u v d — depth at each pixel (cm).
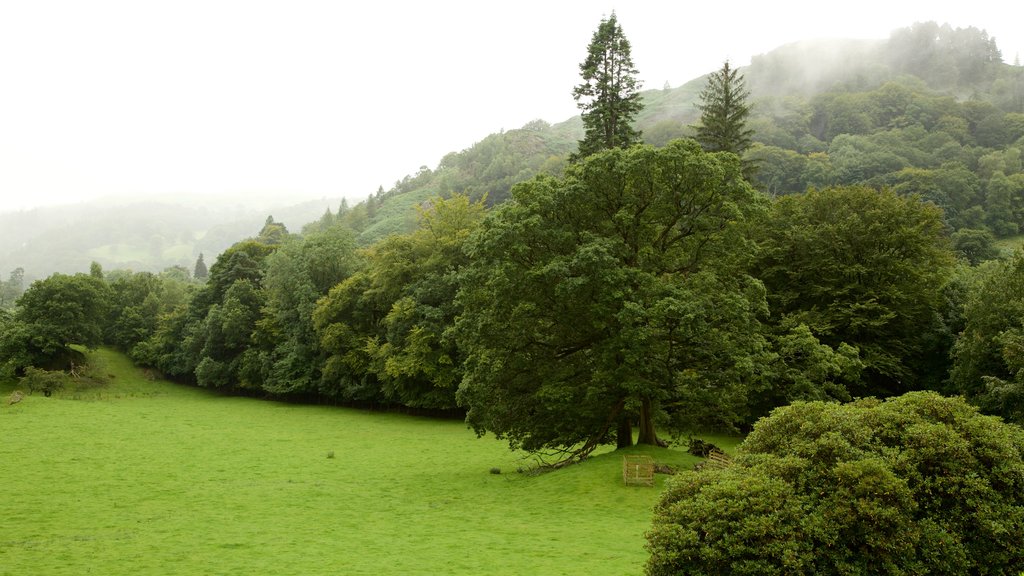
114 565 1611
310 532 1962
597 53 4681
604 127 4712
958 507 992
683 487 1141
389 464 3388
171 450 3769
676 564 1007
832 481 1047
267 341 7031
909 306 3850
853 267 3775
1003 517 967
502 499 2411
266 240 14712
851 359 3027
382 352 5403
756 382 3012
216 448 3894
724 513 1006
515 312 2775
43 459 3347
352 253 7038
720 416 2942
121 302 8869
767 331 3547
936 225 4003
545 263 2773
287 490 2684
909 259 3912
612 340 2636
